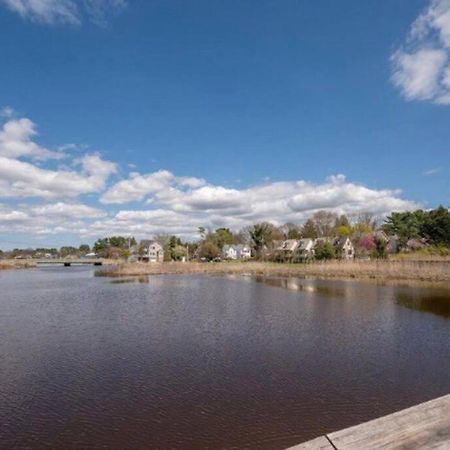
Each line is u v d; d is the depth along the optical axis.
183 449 8.16
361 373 12.72
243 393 11.08
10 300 30.98
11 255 153.50
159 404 10.38
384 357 14.45
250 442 8.41
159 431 8.94
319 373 12.71
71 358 14.51
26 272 78.56
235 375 12.58
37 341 17.08
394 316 22.36
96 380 12.19
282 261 74.94
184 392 11.17
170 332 18.75
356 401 10.49
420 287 35.66
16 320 22.09
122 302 29.50
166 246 113.44
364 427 2.83
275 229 105.38
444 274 42.00
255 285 41.91
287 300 29.45
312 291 34.84
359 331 18.70
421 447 2.59
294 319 21.84
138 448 8.24
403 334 18.00
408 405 10.23
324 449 2.57
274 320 21.59
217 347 15.95
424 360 14.07
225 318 22.36
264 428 9.02
